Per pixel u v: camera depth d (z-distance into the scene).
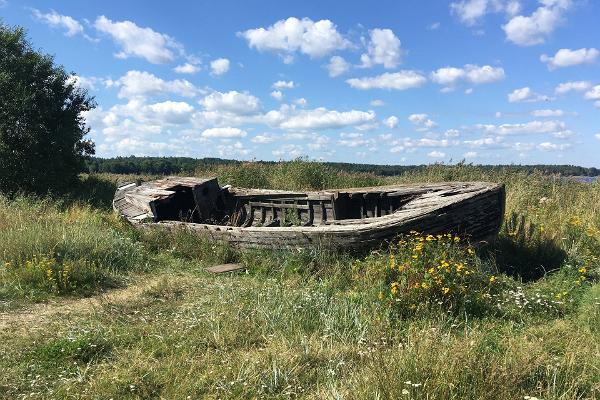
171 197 11.70
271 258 7.80
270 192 11.46
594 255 7.54
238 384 3.72
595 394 3.33
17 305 5.75
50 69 16.08
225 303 5.59
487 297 5.55
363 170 19.47
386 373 3.30
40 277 6.50
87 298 6.21
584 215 9.42
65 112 16.39
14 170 14.88
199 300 5.91
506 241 8.02
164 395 3.59
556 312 5.40
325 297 5.49
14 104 14.72
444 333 4.53
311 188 15.59
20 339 4.67
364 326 4.68
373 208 9.93
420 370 3.33
